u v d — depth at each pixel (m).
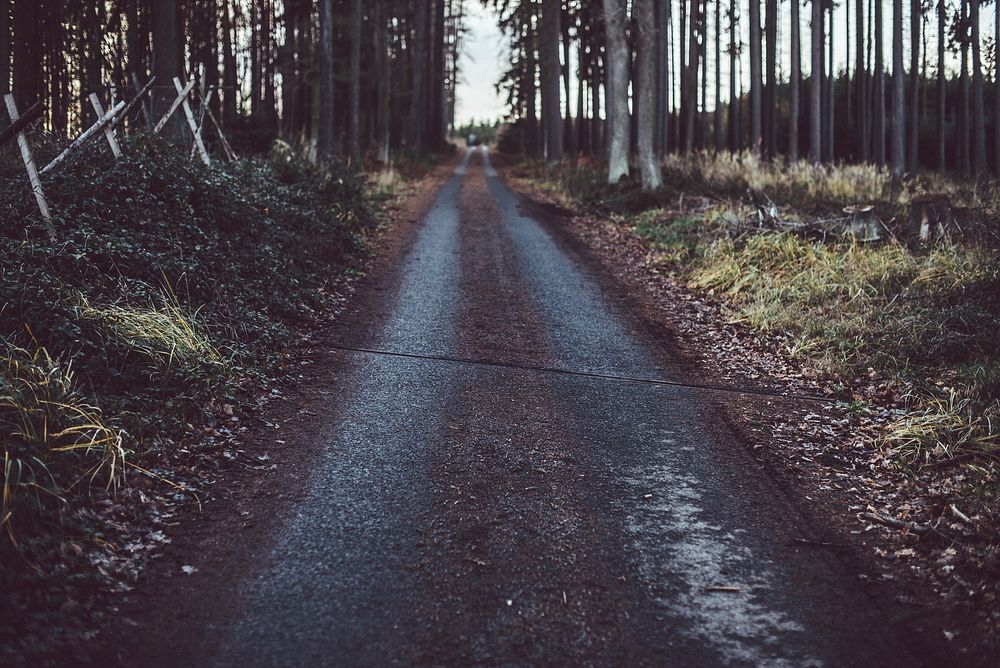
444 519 4.75
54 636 3.41
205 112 13.45
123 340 6.12
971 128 32.62
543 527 4.70
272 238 10.30
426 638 3.58
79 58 25.39
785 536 4.70
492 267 12.76
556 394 7.16
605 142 33.66
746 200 16.19
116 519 4.48
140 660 3.37
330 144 21.03
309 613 3.76
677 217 16.17
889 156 34.47
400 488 5.16
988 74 32.50
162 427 5.54
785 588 4.12
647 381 7.66
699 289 11.66
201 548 4.34
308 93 35.97
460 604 3.87
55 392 5.06
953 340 7.92
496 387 7.27
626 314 10.28
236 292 8.29
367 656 3.44
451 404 6.77
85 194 8.03
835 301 9.91
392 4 37.56
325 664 3.38
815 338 8.74
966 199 15.15
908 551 4.50
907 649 3.61
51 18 23.52
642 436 6.24
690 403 7.05
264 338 7.73
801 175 18.66
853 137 33.75
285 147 16.14
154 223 8.22
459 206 20.69
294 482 5.19
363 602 3.86
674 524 4.81
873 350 8.23
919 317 8.61
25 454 4.39
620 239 15.68
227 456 5.48
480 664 3.41
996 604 3.90
